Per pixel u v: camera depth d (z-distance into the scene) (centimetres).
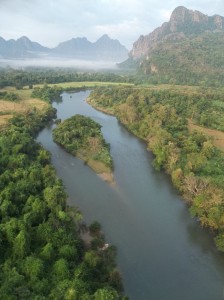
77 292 4931
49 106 18738
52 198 7456
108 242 7338
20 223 6438
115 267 6569
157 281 6344
